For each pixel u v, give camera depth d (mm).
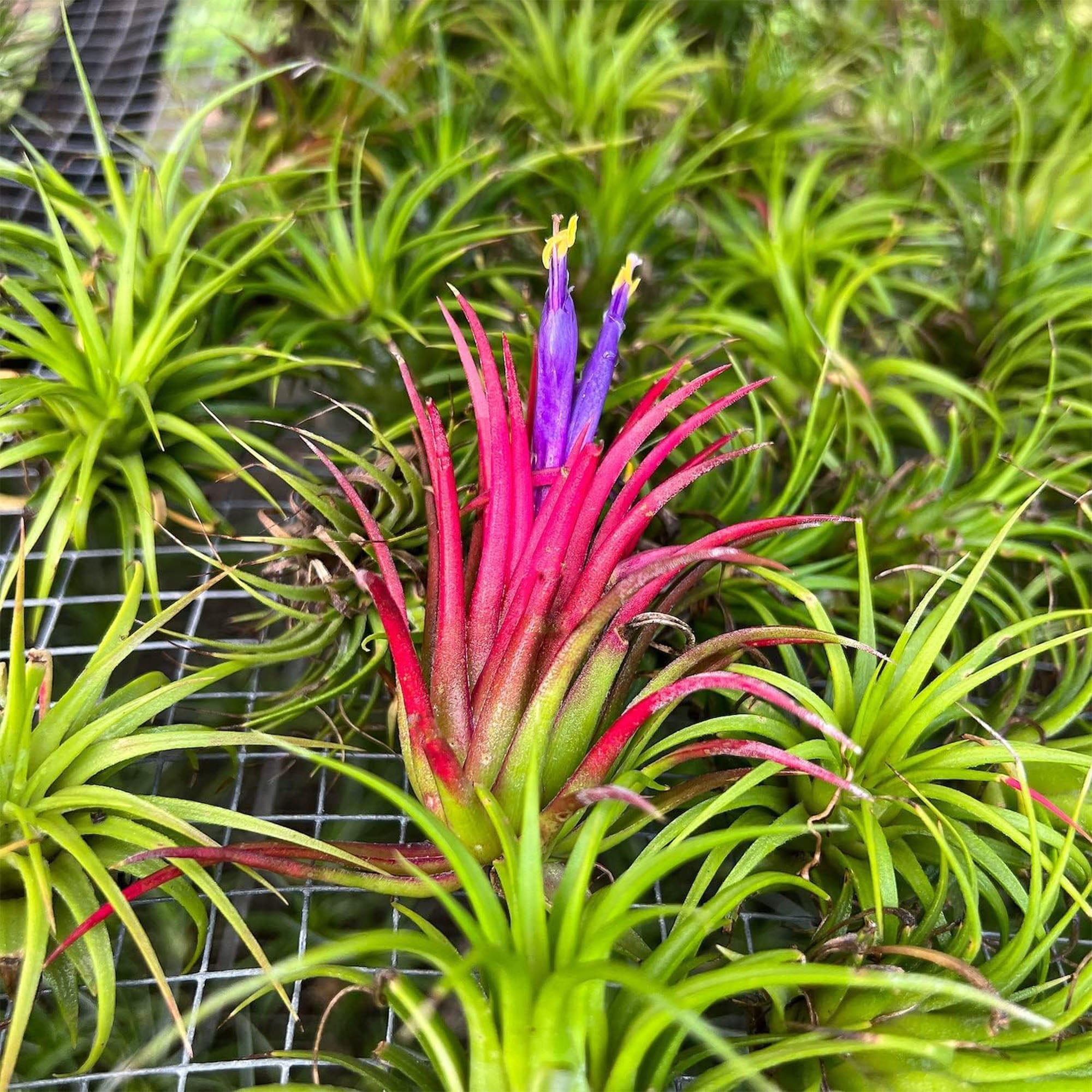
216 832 238
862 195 388
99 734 203
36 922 181
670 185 318
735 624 259
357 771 174
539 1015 161
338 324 287
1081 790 224
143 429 257
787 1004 196
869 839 194
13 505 264
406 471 233
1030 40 465
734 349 313
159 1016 223
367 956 226
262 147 347
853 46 440
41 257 279
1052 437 310
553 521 190
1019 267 332
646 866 177
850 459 282
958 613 205
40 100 390
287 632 239
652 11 391
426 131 356
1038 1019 156
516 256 332
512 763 193
